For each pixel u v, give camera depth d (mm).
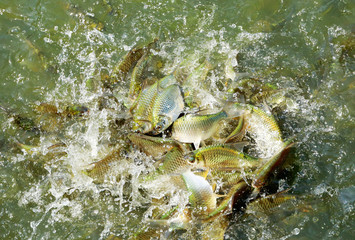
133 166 4418
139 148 4414
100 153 4477
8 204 4480
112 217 4434
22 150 4547
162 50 4754
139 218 4418
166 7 4918
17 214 4461
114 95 4594
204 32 4832
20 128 4609
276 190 4359
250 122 4445
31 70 4777
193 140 4414
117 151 4426
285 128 4520
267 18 4855
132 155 4418
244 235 4344
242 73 4656
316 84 4633
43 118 4602
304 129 4520
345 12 4809
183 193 4316
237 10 4891
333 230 4336
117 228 4406
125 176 4441
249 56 4742
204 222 4289
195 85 4539
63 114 4586
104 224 4422
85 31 4859
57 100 4664
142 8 4922
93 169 4418
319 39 4758
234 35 4816
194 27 4855
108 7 4926
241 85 4578
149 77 4605
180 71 4621
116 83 4621
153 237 4328
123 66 4617
